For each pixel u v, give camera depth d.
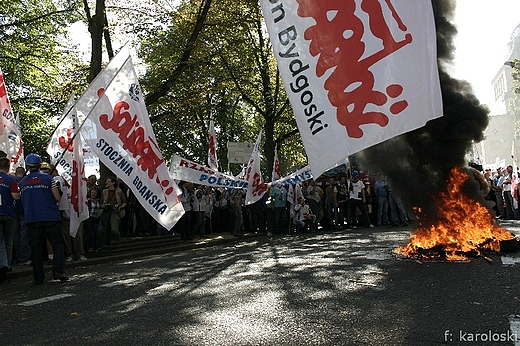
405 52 5.07
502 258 7.21
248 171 15.77
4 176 8.09
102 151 8.84
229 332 4.27
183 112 18.17
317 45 5.29
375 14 5.13
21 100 21.25
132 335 4.36
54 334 4.55
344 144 5.18
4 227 8.23
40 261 7.69
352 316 4.57
